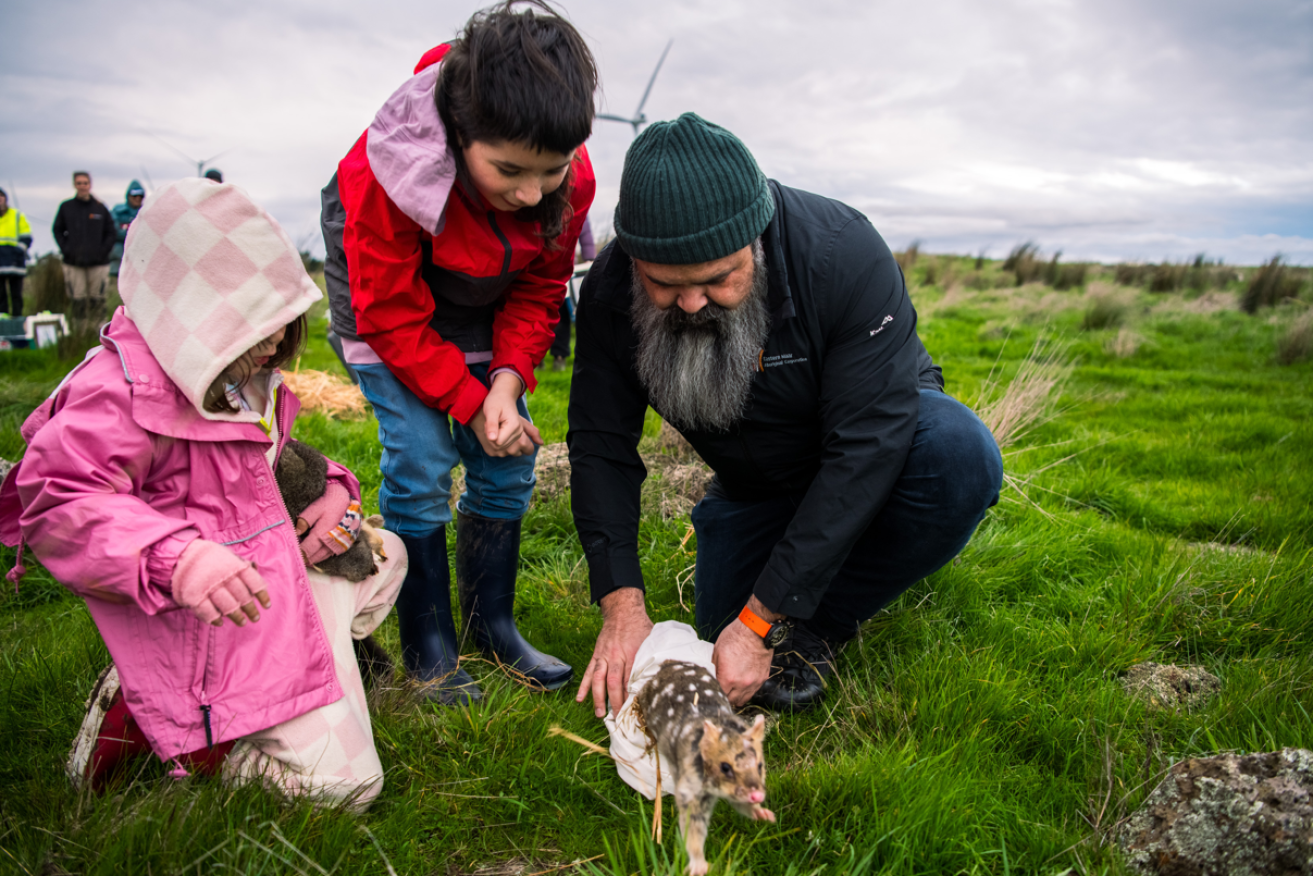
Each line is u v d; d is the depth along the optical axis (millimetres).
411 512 2805
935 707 2604
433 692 2725
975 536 4102
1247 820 1902
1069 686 2822
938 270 27562
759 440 2914
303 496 2381
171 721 2088
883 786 2219
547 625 3361
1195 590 3426
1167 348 13141
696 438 2996
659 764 2154
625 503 2824
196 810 1990
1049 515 4441
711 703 2131
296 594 2262
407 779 2355
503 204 2336
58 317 11484
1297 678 2721
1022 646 3102
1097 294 18734
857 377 2539
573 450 2883
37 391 7316
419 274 2535
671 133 2207
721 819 2195
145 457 2045
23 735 2496
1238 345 13469
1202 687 2842
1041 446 5988
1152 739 2506
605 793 2309
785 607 2418
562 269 2893
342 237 2648
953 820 2113
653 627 2713
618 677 2516
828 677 2920
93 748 2205
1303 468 5504
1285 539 3803
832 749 2561
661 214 2188
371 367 2705
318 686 2232
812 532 2436
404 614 2904
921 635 3174
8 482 2072
